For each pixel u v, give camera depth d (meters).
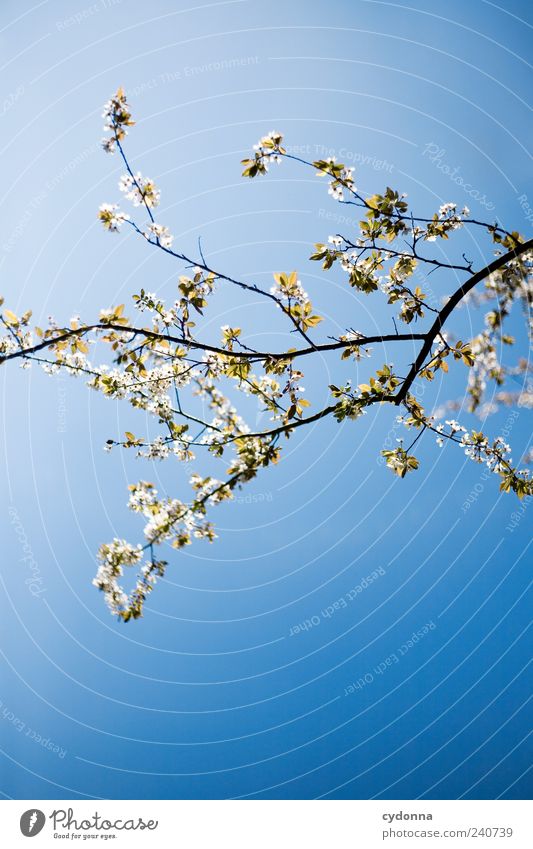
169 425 5.07
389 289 5.30
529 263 4.92
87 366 4.98
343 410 5.10
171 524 4.49
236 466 4.68
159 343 5.03
